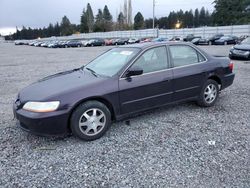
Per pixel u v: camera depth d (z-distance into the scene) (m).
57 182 2.90
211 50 22.20
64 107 3.60
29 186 2.83
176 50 4.81
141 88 4.24
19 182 2.90
